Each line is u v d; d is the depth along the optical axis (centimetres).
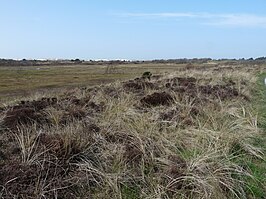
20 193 388
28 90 2592
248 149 572
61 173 439
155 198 403
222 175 452
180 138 596
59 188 405
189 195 414
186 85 1330
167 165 482
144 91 1080
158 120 680
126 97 900
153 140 559
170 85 1257
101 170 455
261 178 480
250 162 532
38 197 383
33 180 412
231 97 1087
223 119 747
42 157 456
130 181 446
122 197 414
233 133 623
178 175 446
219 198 405
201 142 578
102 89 1148
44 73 5816
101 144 526
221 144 568
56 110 713
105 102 851
